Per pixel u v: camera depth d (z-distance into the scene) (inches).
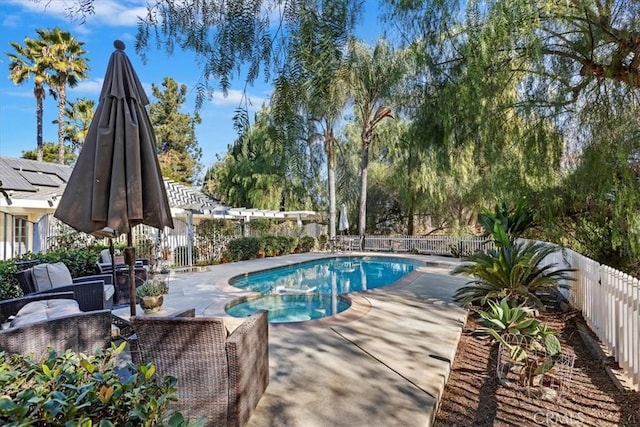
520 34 191.3
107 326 143.3
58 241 434.3
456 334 207.9
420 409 125.0
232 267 520.4
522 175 224.1
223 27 104.7
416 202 715.4
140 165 143.0
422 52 219.8
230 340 109.8
